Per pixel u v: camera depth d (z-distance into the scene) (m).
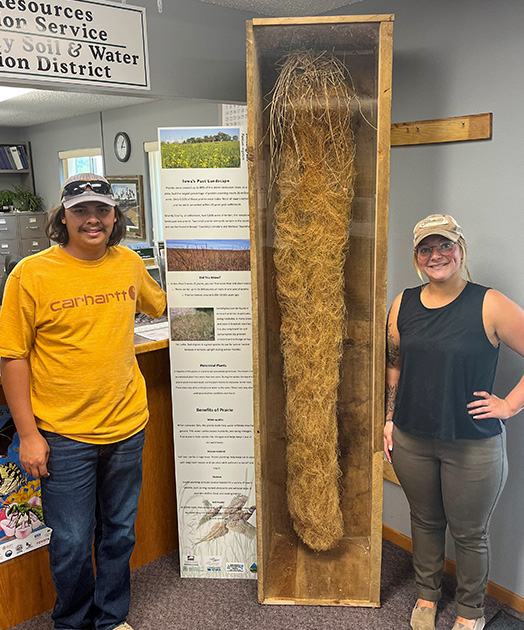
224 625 2.08
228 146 2.02
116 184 5.05
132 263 1.87
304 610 2.15
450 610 2.13
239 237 2.09
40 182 6.51
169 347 2.21
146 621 2.11
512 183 1.91
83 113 5.29
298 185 1.94
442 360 1.74
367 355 2.10
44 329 1.69
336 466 2.21
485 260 2.04
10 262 2.97
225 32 2.40
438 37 2.04
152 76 2.20
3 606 2.05
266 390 2.16
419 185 2.21
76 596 1.93
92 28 2.00
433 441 1.84
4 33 1.81
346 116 1.89
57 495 1.80
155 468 2.42
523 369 1.98
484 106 1.95
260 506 2.10
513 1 1.81
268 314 2.10
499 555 2.19
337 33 1.79
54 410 1.75
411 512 2.03
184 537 2.34
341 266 2.02
